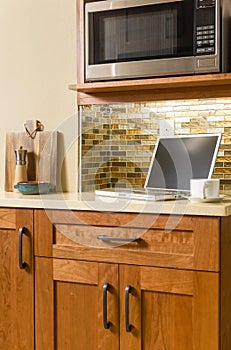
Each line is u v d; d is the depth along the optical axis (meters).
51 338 2.29
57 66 2.68
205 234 1.96
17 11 2.76
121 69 2.33
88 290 2.20
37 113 2.74
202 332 1.99
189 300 2.01
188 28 2.19
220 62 2.15
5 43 2.80
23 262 2.32
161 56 2.25
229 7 2.24
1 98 2.82
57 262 2.26
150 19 2.27
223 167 2.52
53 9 2.68
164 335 2.06
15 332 2.36
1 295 2.38
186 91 2.37
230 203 2.04
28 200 2.30
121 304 2.13
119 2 2.32
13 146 2.74
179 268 2.01
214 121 2.54
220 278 1.97
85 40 2.41
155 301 2.07
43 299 2.30
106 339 2.16
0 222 2.37
